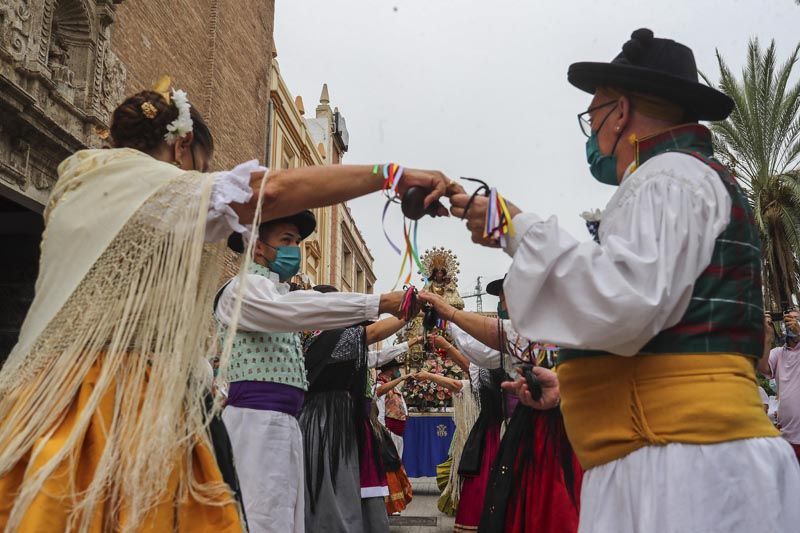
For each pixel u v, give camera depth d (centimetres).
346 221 2675
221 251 202
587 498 189
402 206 202
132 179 194
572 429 196
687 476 169
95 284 186
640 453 177
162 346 184
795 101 1898
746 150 1945
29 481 166
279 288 376
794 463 180
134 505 167
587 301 172
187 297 186
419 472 1016
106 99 808
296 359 372
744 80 1936
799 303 1947
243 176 194
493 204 187
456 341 450
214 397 204
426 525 714
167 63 1020
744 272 182
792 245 1891
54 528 165
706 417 171
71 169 202
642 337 173
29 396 179
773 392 984
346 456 453
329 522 438
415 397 1029
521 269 179
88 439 177
